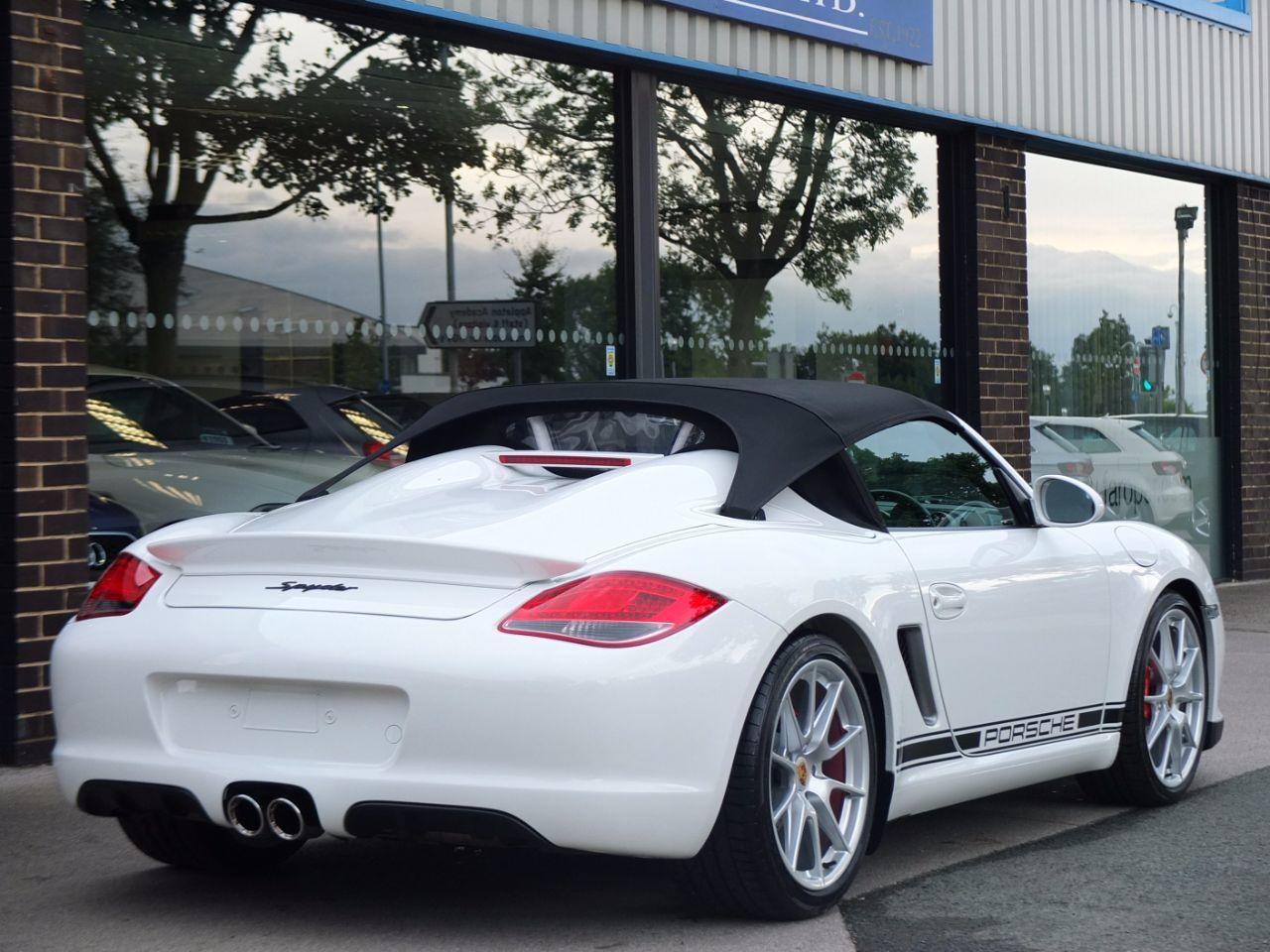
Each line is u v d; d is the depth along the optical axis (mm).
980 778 4582
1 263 6012
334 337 7434
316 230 7371
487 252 8109
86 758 3840
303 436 7293
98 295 6520
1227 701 7594
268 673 3619
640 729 3500
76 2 6219
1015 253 11180
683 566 3689
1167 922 3953
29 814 5254
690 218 9133
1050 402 11672
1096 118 11875
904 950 3707
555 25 8211
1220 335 13508
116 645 3826
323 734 3617
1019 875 4438
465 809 3482
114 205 6582
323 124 7414
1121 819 5199
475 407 4758
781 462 4164
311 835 3678
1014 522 5012
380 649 3545
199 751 3732
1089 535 5258
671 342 8984
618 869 4492
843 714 4070
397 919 3984
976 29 10836
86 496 6211
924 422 4766
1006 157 11125
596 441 4516
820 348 9953
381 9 7516
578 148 8570
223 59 7020
